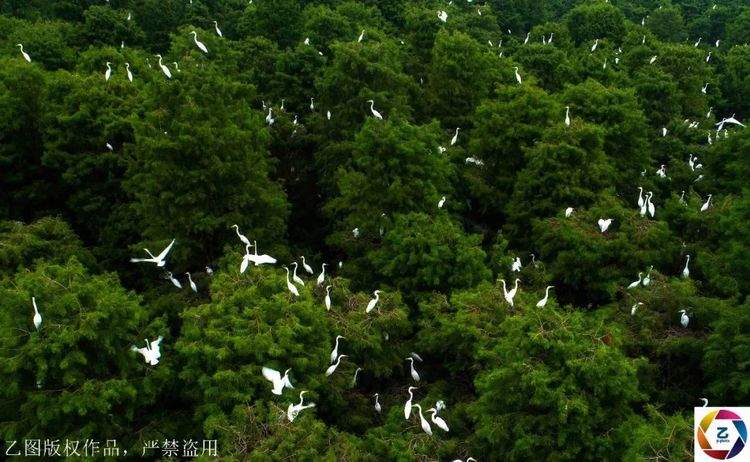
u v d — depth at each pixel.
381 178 18.48
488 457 12.02
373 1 49.09
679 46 32.78
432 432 12.41
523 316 12.37
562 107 23.11
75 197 20.73
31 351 10.73
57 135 20.69
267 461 10.16
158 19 40.62
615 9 47.03
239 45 32.66
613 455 10.52
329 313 14.65
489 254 19.50
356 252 19.23
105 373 11.92
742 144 20.25
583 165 19.84
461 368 14.80
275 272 14.58
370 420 14.07
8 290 11.57
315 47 32.84
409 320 16.89
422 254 16.31
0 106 20.56
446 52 28.08
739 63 39.28
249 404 11.84
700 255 15.55
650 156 25.64
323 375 12.72
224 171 16.53
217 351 11.70
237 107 18.88
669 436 9.64
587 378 10.52
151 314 15.72
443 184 19.81
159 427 12.24
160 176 16.33
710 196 18.22
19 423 11.20
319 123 25.20
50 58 31.48
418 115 28.69
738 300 14.28
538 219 19.02
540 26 44.47
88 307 11.84
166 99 17.05
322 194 25.33
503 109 22.70
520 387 11.05
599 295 17.73
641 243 17.03
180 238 16.61
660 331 14.30
